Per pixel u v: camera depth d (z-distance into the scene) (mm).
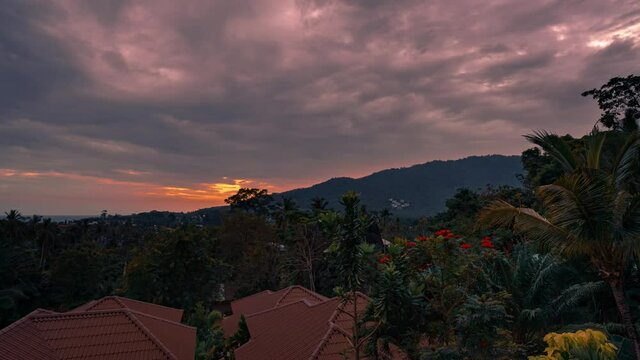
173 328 19891
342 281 8055
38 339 15664
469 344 8062
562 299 12695
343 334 14258
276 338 16938
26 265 42938
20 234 66000
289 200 52375
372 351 8789
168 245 33938
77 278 44438
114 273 59219
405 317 8500
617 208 9477
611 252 9320
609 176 9359
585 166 9883
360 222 7871
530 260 13766
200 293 34281
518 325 12844
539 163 38812
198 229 36250
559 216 9469
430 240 9758
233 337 22688
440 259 9578
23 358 14305
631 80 36562
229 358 21562
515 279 13164
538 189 9883
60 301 42906
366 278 8336
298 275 38062
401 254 9469
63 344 15797
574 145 25734
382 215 76750
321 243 35969
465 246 9930
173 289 33469
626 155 10305
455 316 8742
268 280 41688
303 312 17953
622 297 9375
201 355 20750
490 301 8195
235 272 44375
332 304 16812
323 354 13523
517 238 19312
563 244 10016
